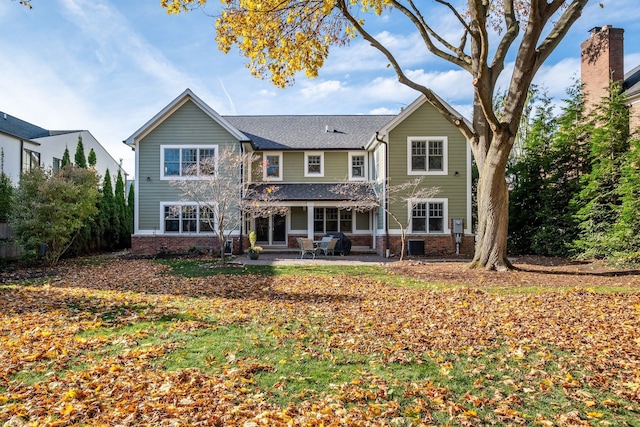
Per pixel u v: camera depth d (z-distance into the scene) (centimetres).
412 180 1938
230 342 523
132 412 337
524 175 1936
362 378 416
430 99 1304
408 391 387
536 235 1850
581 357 475
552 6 1102
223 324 612
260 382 405
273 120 2591
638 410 354
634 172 1375
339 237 1981
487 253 1297
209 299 810
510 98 1202
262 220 2350
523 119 3091
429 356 482
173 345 507
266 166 2175
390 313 699
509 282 1055
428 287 977
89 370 428
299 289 949
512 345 517
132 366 439
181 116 1997
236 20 1080
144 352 479
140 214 1989
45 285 1001
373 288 966
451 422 333
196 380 402
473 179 2239
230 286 985
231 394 374
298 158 2319
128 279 1116
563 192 1806
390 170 1936
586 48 2016
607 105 1797
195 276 1168
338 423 324
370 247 2295
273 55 1148
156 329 581
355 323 630
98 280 1102
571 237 1725
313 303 785
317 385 400
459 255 1903
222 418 328
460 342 530
